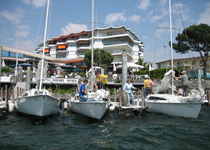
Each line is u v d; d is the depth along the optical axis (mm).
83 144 5812
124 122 8891
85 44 46656
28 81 13109
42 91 9352
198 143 5898
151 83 11391
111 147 5559
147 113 10945
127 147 5562
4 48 33594
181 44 28312
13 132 7020
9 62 35125
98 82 13195
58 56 51031
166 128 7660
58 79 18156
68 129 7566
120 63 37312
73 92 16500
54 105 9594
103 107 8820
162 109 10344
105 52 32781
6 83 18859
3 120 9078
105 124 8500
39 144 5770
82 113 9750
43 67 10867
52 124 8430
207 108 13281
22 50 35406
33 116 9500
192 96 9266
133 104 10969
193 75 19500
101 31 43938
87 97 9484
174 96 10297
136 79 20891
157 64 52781
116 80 19594
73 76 21766
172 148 5488
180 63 44406
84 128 7754
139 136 6602
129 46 42000
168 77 11836
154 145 5746
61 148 5465
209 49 27422
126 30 43281
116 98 15328
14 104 11078
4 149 5312
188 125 8102
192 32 25734
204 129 7473
